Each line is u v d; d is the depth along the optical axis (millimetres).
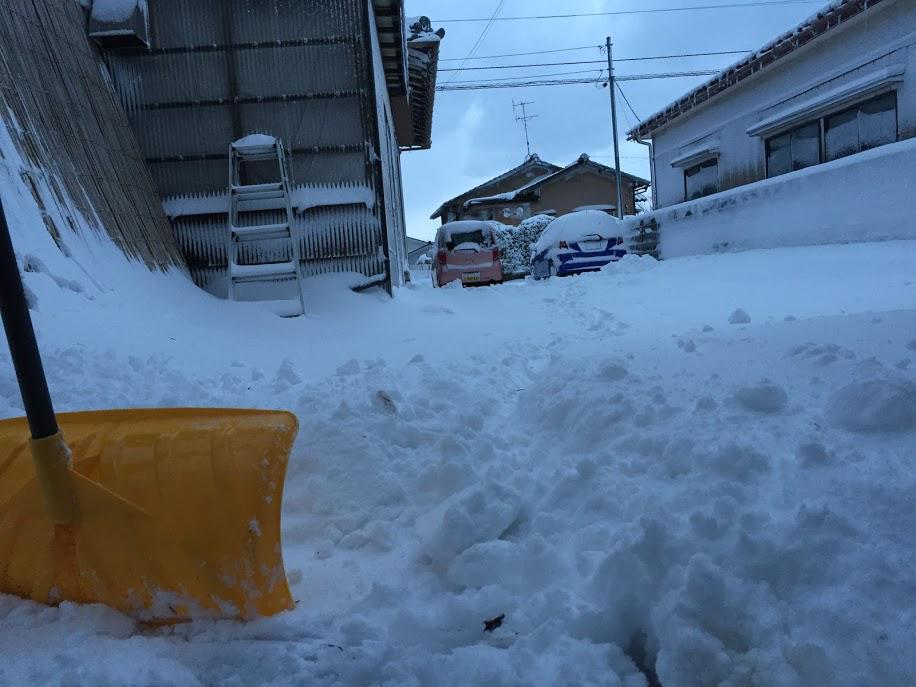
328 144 7840
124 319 5109
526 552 2127
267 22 7773
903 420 2158
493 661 1718
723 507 1950
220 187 7793
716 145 15938
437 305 8047
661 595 1828
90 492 1895
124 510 1893
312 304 7227
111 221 6180
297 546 2525
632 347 3969
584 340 5441
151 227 7082
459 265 13562
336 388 3727
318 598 2074
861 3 11047
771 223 12172
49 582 1956
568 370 3641
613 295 8438
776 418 2451
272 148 7410
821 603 1597
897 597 1552
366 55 7824
